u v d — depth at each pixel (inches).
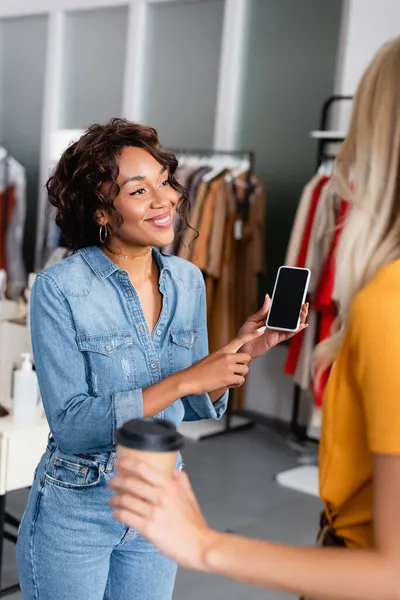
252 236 184.4
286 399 195.6
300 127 191.5
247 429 194.9
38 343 58.4
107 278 59.9
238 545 29.7
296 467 166.7
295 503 145.2
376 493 28.6
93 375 58.9
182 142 221.8
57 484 59.4
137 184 57.5
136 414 54.7
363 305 30.1
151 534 29.6
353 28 173.0
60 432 57.2
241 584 112.3
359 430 32.8
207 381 53.4
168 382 54.6
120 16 237.0
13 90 269.0
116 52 238.8
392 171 33.7
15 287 145.3
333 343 37.3
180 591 108.5
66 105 254.4
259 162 200.5
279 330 53.7
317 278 153.1
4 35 270.5
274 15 196.1
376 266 34.3
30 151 264.4
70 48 252.5
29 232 264.1
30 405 94.7
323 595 28.5
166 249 176.4
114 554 63.2
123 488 30.2
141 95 231.3
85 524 59.2
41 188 258.8
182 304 63.7
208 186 177.8
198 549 29.7
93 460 58.7
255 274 185.9
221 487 151.6
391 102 33.6
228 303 182.1
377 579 27.6
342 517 34.6
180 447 32.2
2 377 103.6
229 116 204.7
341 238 35.5
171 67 223.5
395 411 28.3
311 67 188.7
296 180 192.7
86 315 58.4
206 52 214.2
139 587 63.3
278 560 29.0
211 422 195.9
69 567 59.6
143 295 62.8
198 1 214.7
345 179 35.9
